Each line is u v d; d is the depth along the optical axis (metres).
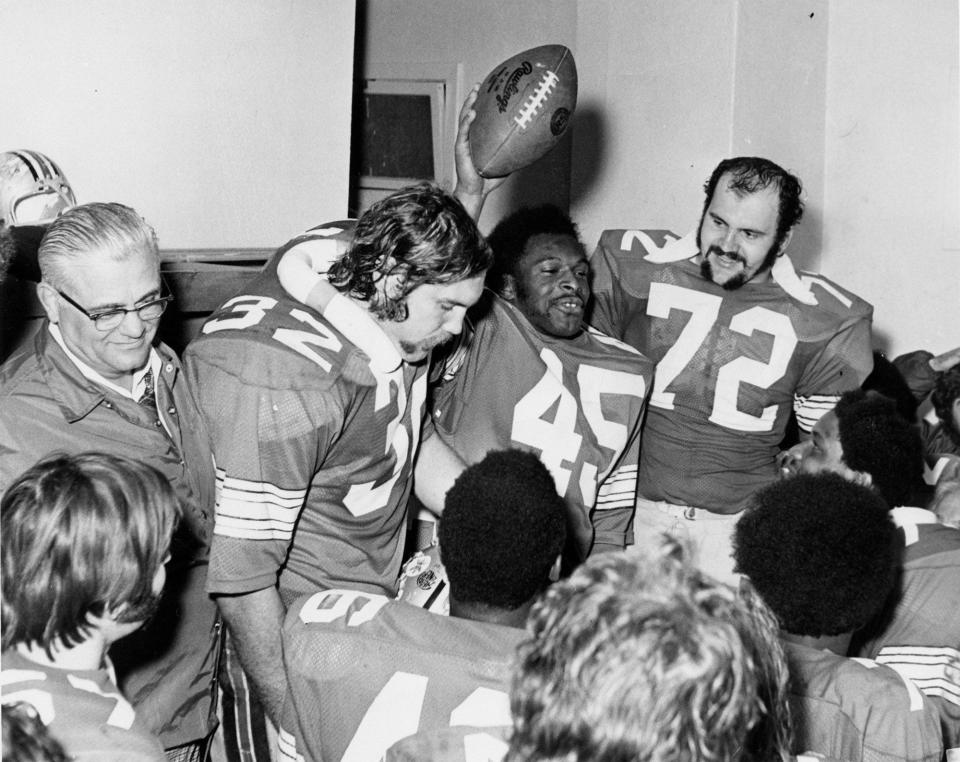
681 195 4.03
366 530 1.77
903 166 4.09
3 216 2.17
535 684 0.91
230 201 3.20
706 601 0.92
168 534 1.25
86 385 1.64
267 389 1.56
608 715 0.86
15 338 2.02
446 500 1.37
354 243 1.62
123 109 2.92
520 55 2.26
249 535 1.58
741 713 0.90
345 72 3.45
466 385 2.13
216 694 1.86
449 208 1.61
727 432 2.59
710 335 2.54
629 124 4.12
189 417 1.73
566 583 0.95
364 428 1.65
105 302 1.55
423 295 1.62
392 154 4.90
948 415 2.70
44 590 1.16
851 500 1.43
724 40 3.86
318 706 1.30
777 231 2.48
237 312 1.66
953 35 3.94
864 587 1.41
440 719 1.24
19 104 2.73
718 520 2.62
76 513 1.17
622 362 2.26
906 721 1.31
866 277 4.21
